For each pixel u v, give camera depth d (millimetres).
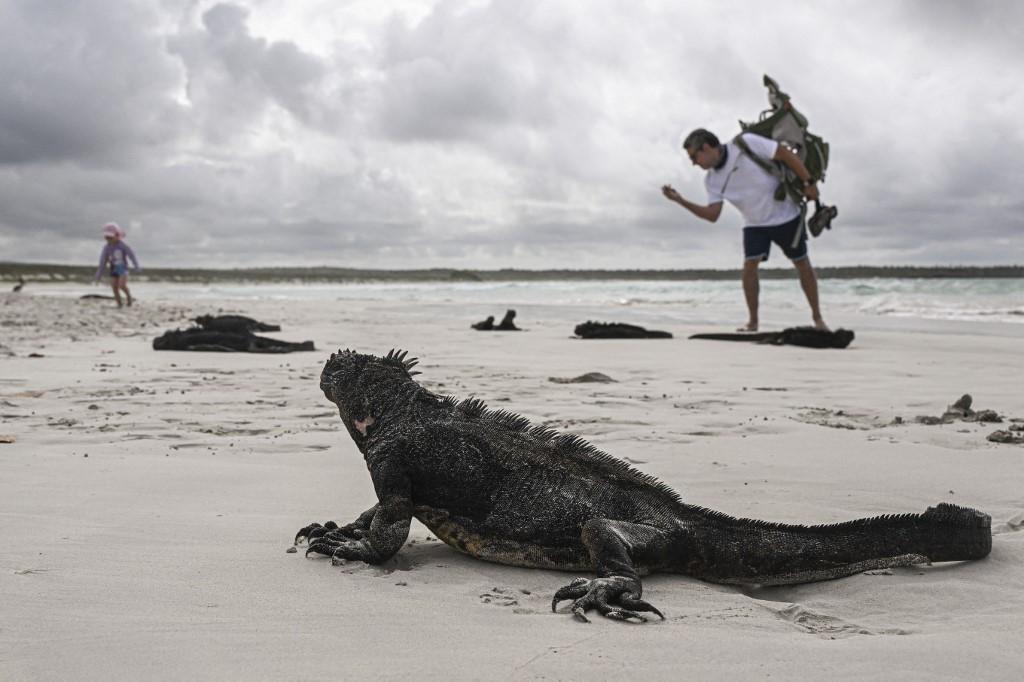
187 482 5906
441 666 3041
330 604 3680
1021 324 22125
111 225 29984
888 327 21422
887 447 7117
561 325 23375
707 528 4223
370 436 4629
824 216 18281
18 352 15156
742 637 3391
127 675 2898
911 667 3102
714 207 18344
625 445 7234
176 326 22641
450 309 32906
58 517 4957
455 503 4453
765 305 32938
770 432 7824
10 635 3211
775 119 18203
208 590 3803
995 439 7379
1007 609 3760
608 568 3924
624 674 3006
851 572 4230
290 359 14367
